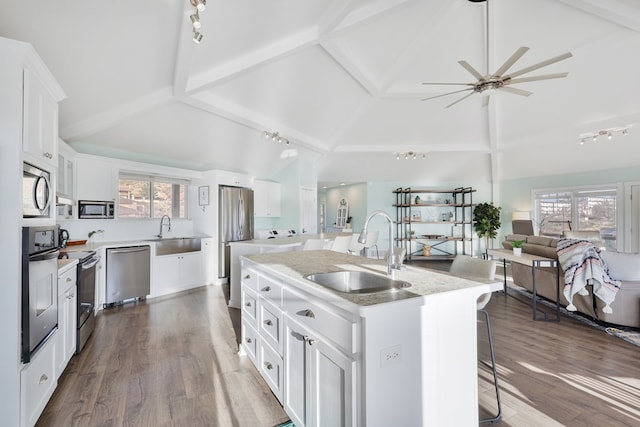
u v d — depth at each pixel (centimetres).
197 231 546
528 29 354
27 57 162
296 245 372
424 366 127
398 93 472
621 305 312
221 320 344
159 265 444
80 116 333
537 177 723
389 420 118
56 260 199
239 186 573
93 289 306
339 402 126
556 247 373
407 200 860
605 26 342
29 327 159
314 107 476
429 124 589
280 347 182
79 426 171
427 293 130
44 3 196
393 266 169
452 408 135
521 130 581
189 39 245
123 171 438
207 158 536
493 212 748
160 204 500
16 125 157
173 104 373
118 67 280
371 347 113
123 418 177
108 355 256
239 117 423
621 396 198
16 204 156
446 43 382
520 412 182
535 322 341
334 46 338
